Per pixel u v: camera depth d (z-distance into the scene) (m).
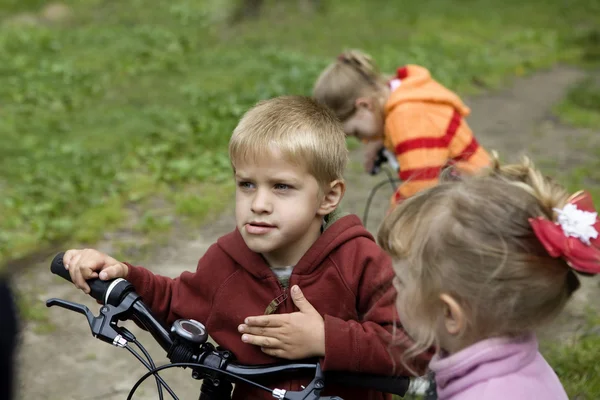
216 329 2.01
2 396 1.34
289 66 9.23
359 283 1.92
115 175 5.80
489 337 1.52
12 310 1.41
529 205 1.50
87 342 3.69
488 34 12.44
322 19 12.73
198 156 6.25
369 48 10.77
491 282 1.46
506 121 7.71
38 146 6.50
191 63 9.55
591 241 1.42
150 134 6.69
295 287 1.86
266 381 1.91
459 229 1.50
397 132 3.30
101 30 11.19
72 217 5.13
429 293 1.53
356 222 2.01
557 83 9.59
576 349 3.19
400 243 1.59
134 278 2.00
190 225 5.00
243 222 1.89
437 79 9.16
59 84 8.51
